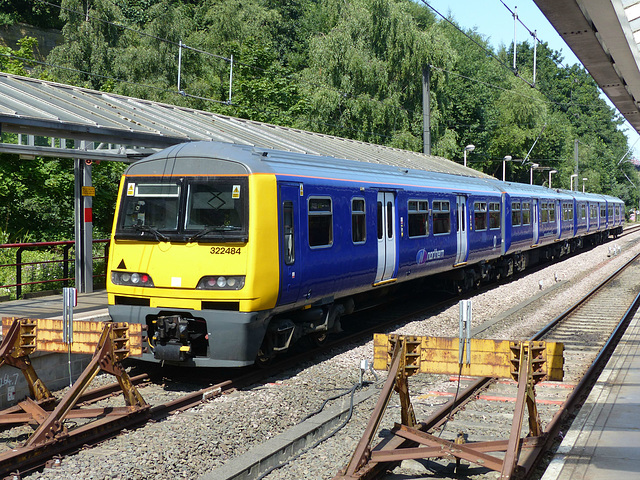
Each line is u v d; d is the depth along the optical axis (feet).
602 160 320.29
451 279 58.54
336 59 119.65
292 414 25.49
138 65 117.08
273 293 30.04
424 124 95.81
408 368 20.57
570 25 21.24
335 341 38.75
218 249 29.32
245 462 19.65
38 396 24.79
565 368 33.45
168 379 30.81
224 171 30.09
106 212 78.18
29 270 49.75
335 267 35.99
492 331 43.32
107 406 26.22
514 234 72.59
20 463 19.51
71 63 113.80
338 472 18.65
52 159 74.02
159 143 36.65
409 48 122.52
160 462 20.06
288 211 31.55
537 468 19.77
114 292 31.40
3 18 147.74
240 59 128.16
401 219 45.19
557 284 69.00
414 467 20.24
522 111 200.13
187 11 162.61
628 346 36.01
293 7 187.11
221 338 29.14
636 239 160.15
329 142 58.54
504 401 27.55
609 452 18.85
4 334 24.20
